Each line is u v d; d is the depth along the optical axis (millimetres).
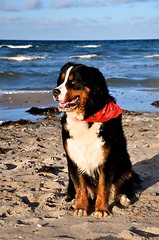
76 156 3340
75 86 3264
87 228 3104
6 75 13883
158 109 8586
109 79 13383
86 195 3420
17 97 10047
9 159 4762
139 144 5148
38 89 11609
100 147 3285
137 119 7062
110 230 3080
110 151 3307
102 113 3252
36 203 3621
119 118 3369
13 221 3240
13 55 26703
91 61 22859
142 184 3912
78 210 3344
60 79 3426
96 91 3262
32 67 17656
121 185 3547
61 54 29219
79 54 29141
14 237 3006
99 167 3355
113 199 3600
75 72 3289
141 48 41219
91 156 3314
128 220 3232
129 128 6188
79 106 3254
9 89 11516
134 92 11156
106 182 3348
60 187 3922
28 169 4383
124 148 3496
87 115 3248
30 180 4070
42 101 9633
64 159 4719
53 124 6980
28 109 8617
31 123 7000
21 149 5168
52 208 3457
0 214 3375
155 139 5402
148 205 3486
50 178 4145
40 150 5082
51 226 3160
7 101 9516
